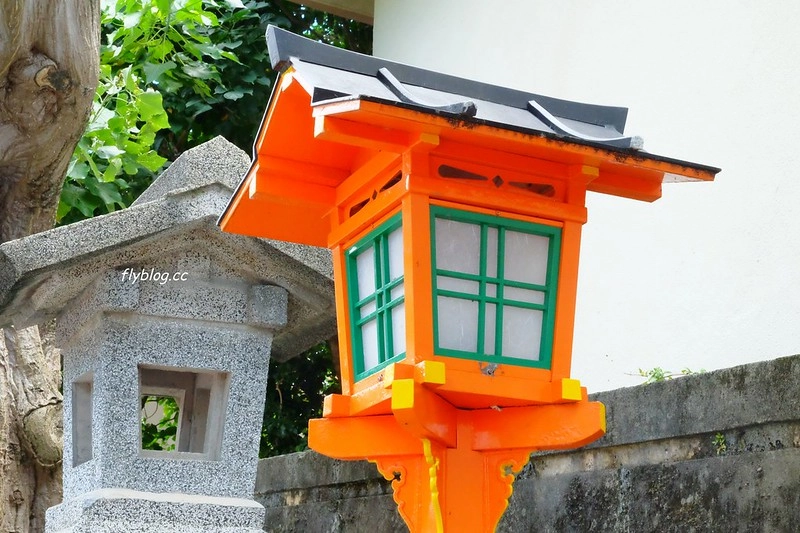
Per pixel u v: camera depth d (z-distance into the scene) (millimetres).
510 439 2582
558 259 2562
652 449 3434
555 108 2699
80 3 4570
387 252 2574
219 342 3664
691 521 3199
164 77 6824
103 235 3363
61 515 3639
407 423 2385
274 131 2666
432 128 2229
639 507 3406
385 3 7664
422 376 2301
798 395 2887
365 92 2311
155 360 3559
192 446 3807
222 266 3678
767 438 3012
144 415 8133
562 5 5703
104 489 3410
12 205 5012
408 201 2391
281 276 3695
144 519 3404
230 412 3633
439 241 2457
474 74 6445
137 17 6109
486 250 2500
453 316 2463
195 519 3469
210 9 7523
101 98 5891
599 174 2627
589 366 5141
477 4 6523
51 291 3533
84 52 4613
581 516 3646
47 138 4738
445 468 2615
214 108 7660
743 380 3082
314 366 7500
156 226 3424
